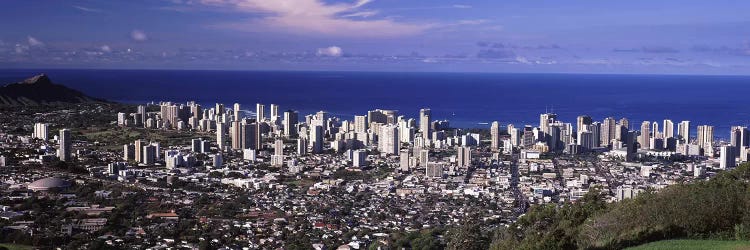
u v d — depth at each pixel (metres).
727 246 35.66
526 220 55.56
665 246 36.75
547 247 40.88
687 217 40.41
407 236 72.56
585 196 75.44
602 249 39.50
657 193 48.47
